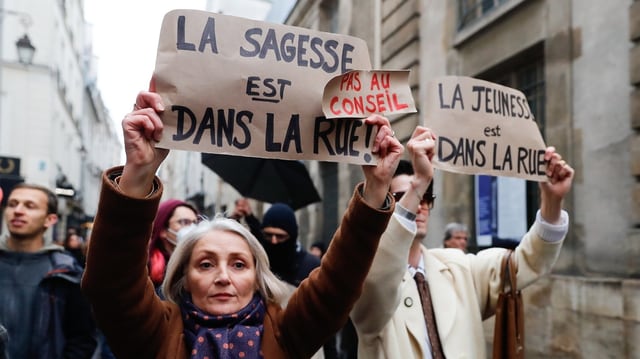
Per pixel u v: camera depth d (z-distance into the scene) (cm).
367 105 159
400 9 796
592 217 445
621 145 418
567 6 484
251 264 154
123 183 129
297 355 150
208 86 147
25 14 1598
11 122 1569
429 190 210
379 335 189
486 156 215
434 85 212
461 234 491
